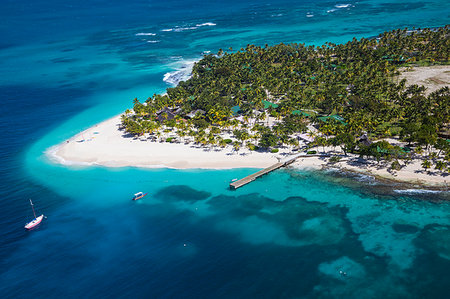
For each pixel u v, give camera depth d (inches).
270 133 5083.7
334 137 4805.6
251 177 4372.5
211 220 3750.0
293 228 3526.1
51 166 5093.5
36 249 3467.0
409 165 4252.0
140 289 2940.5
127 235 3604.8
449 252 3061.0
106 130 6200.8
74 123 6722.4
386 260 3036.4
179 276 3051.2
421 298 2667.3
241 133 5128.0
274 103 6614.2
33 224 3791.8
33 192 4463.6
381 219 3518.7
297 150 4936.0
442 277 2827.3
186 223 3732.8
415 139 4379.9
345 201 3841.0
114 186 4503.0
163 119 6200.8
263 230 3535.9
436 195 3735.2
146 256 3304.6
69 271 3176.7
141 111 6314.0
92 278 3085.6
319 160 4660.4
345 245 3243.1
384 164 4345.5
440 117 4909.0
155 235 3580.2
